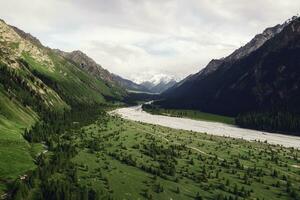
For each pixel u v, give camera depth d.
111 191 117.44
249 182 141.62
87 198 105.38
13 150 142.00
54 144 168.38
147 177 136.75
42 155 139.25
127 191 120.00
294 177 156.75
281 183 146.50
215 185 136.12
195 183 136.38
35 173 116.62
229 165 167.50
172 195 121.62
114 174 135.00
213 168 158.88
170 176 141.12
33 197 102.88
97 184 122.06
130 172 140.38
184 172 148.75
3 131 164.00
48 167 123.25
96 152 164.75
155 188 125.50
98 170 136.62
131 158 159.38
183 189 128.25
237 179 146.50
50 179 117.06
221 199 120.50
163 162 161.25
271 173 159.12
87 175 129.38
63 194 103.88
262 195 130.50
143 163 155.88
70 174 124.38
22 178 115.19
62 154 145.38
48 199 102.69
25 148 150.75
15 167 123.69
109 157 159.75
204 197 122.88
